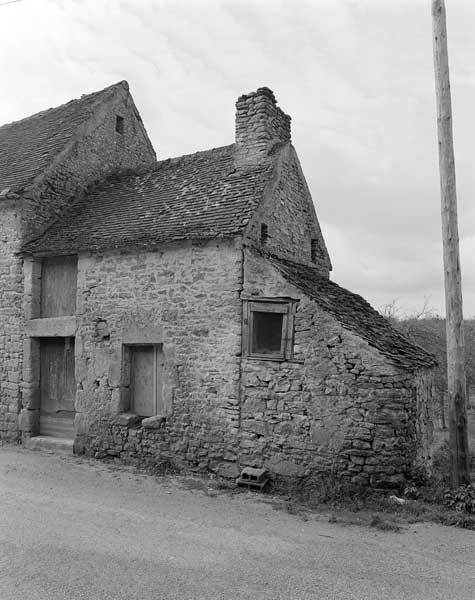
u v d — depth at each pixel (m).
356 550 5.39
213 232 8.56
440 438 12.80
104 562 4.90
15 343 11.14
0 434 11.22
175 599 4.20
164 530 5.89
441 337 16.41
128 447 9.41
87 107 13.16
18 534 5.57
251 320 8.41
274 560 5.07
